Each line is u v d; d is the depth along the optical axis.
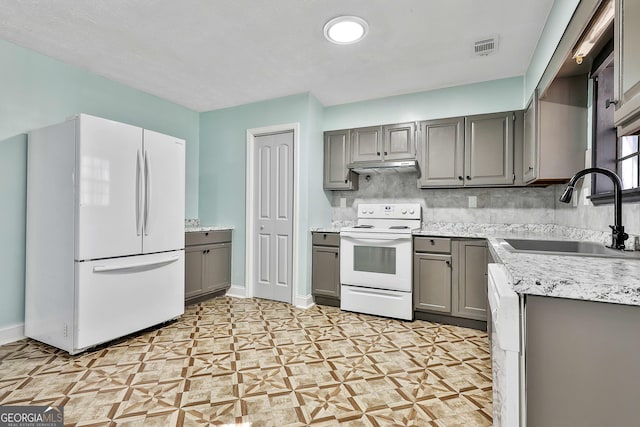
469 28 2.18
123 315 2.36
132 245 2.42
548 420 0.87
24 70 2.45
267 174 3.59
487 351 2.27
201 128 3.92
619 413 0.82
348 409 1.59
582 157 2.08
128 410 1.57
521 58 2.60
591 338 0.84
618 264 1.07
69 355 2.16
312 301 3.42
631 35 0.91
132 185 2.42
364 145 3.39
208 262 3.43
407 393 1.74
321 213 3.62
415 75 2.94
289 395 1.71
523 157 2.74
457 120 3.00
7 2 1.92
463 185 2.97
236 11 2.01
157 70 2.84
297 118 3.38
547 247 1.85
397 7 1.96
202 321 2.86
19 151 2.43
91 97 2.87
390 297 2.96
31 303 2.40
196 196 3.92
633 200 1.48
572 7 1.60
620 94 0.97
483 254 2.65
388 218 3.48
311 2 1.92
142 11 2.01
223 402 1.64
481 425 1.48
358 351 2.26
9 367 2.00
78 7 1.97
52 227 2.26
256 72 2.88
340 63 2.70
